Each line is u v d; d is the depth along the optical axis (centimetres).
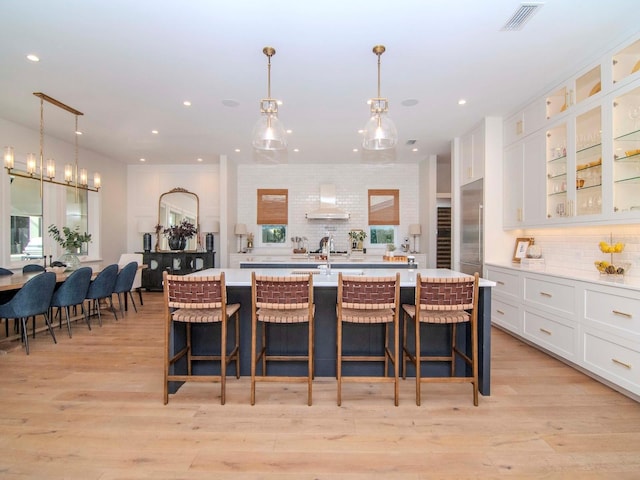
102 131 480
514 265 386
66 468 161
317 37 250
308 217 645
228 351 268
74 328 410
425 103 377
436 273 307
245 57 279
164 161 679
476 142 449
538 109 353
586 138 296
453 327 260
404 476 157
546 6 217
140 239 707
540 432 192
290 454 173
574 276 280
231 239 666
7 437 185
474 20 230
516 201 393
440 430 194
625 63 259
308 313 224
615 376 236
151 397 233
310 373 222
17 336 363
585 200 297
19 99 365
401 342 268
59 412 212
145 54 274
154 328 410
